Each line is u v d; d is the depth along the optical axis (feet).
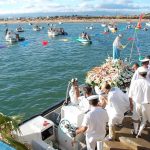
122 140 24.79
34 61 107.45
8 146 20.13
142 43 151.64
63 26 371.76
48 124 27.30
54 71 87.30
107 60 41.27
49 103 56.80
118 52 48.34
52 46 152.05
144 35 203.10
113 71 37.68
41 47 148.46
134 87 23.50
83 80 75.31
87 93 27.04
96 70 38.73
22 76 80.69
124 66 39.27
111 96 24.56
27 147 23.31
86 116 22.88
